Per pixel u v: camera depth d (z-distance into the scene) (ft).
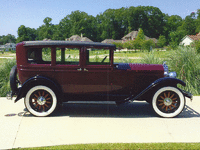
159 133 12.07
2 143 10.64
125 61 26.13
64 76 14.94
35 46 14.69
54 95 14.74
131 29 353.51
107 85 15.26
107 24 361.71
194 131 12.39
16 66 15.90
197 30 285.64
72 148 10.03
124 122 13.96
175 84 15.17
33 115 15.14
